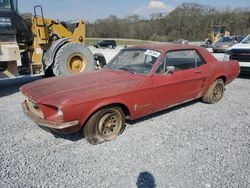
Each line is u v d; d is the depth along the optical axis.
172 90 4.53
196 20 70.75
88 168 3.17
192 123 4.59
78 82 3.90
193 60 5.01
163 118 4.81
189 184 2.86
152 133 4.15
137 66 4.45
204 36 68.88
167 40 71.56
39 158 3.40
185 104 5.66
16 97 6.40
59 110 3.26
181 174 3.04
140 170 3.12
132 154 3.49
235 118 4.86
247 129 4.35
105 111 3.69
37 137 4.04
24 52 7.64
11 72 6.90
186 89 4.84
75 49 7.70
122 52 5.05
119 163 3.28
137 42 57.91
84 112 3.43
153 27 75.25
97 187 2.82
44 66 7.68
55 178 2.97
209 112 5.18
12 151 3.59
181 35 71.94
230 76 5.88
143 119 4.73
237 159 3.37
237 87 7.60
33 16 7.70
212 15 70.19
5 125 4.50
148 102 4.19
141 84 4.01
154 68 4.24
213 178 2.96
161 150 3.60
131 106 3.96
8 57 6.63
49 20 8.27
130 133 4.14
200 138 3.98
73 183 2.88
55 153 3.53
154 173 3.06
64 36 8.76
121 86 3.78
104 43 35.56
